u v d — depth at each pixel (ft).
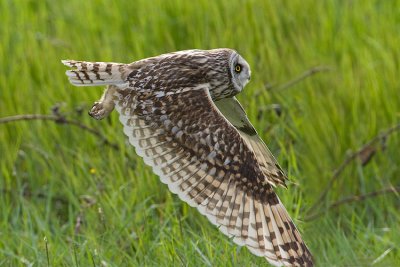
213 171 28.68
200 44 49.44
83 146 43.91
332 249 37.14
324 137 43.98
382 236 39.11
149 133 28.94
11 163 43.19
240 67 31.01
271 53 47.88
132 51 49.67
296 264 28.55
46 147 43.80
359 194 42.29
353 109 44.86
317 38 50.24
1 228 39.42
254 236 28.68
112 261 36.32
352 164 42.73
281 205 29.01
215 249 35.19
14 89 46.73
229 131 28.76
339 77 47.06
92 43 49.73
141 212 39.06
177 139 28.78
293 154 40.91
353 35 50.80
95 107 29.48
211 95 30.66
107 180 41.47
